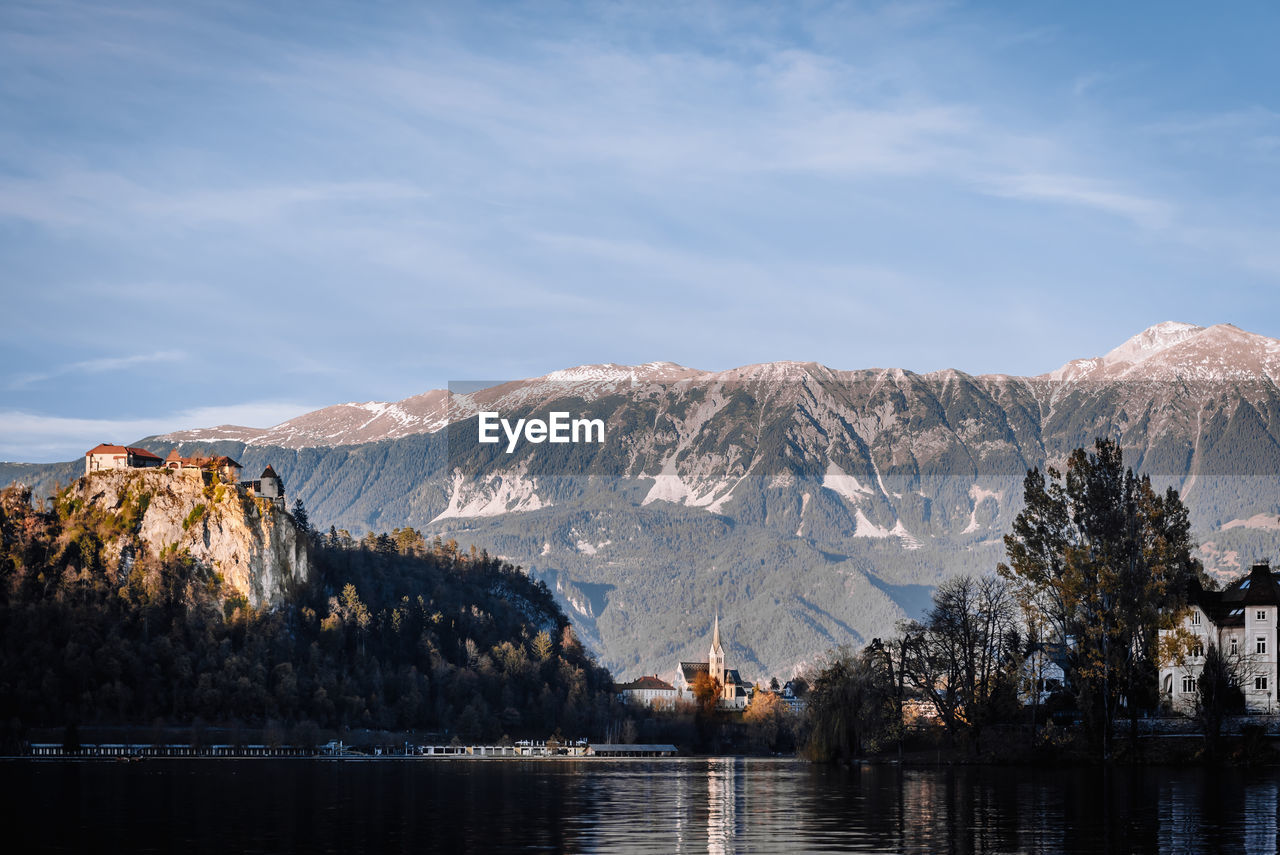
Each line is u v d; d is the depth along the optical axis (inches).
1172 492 6722.4
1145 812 4384.8
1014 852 3521.2
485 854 3622.0
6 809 5093.5
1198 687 6727.4
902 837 3860.7
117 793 6038.4
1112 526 6530.5
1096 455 6707.7
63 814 4867.1
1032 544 6771.7
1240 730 6835.6
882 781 6097.4
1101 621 6505.9
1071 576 6515.8
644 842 3897.6
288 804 5374.0
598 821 4554.6
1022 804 4707.2
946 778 6097.4
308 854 3639.3
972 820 4247.0
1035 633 6870.1
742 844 3791.8
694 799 5570.9
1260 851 3511.3
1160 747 6574.8
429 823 4500.5
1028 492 6806.1
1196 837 3764.8
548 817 4729.3
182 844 3885.3
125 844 3887.8
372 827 4365.2
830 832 4020.7
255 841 3959.2
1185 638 6515.8
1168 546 6574.8
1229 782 5526.6
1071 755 6688.0
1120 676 6515.8
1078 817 4264.3
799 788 5940.0
